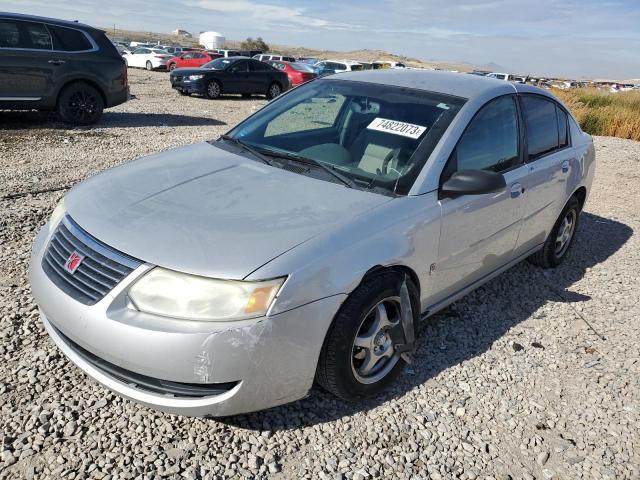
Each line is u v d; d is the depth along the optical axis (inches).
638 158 440.1
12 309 141.9
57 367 121.6
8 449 98.5
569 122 195.9
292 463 102.5
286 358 99.6
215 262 95.8
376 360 118.7
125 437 104.0
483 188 124.0
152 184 122.5
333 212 112.6
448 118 138.3
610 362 146.6
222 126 475.8
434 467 105.2
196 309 94.3
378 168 130.3
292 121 154.7
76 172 275.6
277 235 103.2
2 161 287.0
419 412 119.6
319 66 1133.1
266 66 781.3
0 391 112.3
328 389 113.6
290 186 121.9
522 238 169.6
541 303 177.0
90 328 97.5
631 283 199.0
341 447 107.5
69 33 408.5
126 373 99.9
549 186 174.7
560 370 140.8
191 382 95.0
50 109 413.7
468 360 140.7
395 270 117.6
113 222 107.0
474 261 146.3
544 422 120.9
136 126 439.2
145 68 1290.6
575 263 214.4
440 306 140.9
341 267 103.8
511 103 160.4
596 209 296.8
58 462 96.8
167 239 100.6
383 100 148.5
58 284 105.3
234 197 115.7
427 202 124.6
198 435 106.3
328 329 105.0
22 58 386.9
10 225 196.2
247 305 94.3
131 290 97.0
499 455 110.1
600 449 114.5
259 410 103.7
